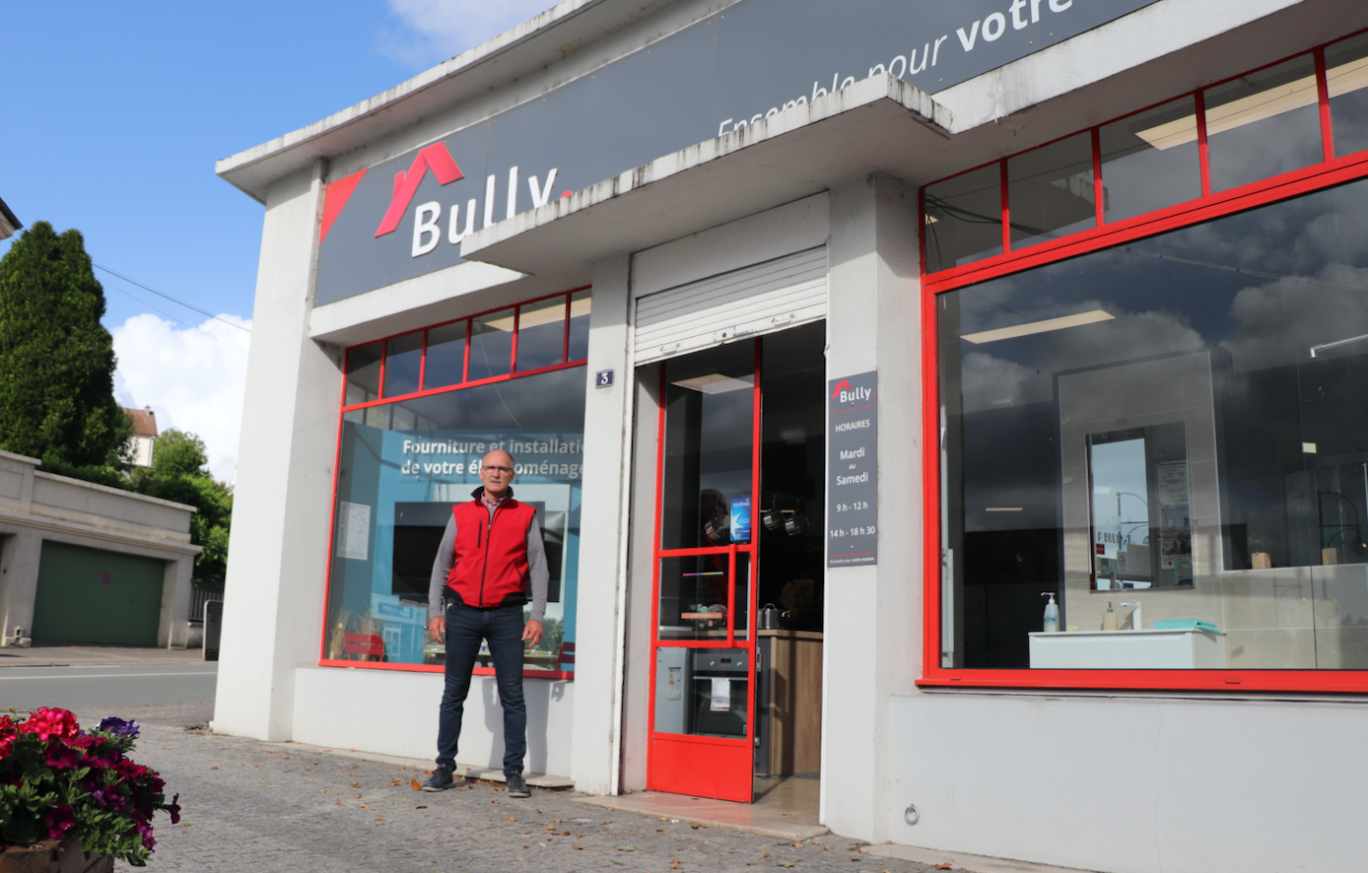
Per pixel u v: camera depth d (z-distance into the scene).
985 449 5.39
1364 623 4.16
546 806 5.88
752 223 6.28
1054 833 4.52
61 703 11.37
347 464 8.88
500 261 7.18
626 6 6.94
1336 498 4.29
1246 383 4.60
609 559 6.66
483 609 6.34
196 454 51.19
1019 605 5.16
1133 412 4.92
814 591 8.50
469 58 7.73
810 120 5.11
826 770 5.33
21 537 22.53
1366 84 4.38
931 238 5.75
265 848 4.52
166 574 27.34
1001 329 5.43
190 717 9.82
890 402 5.47
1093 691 4.77
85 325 32.91
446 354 8.45
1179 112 4.92
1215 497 4.63
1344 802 3.82
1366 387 4.26
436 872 4.24
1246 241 4.67
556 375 7.68
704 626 6.45
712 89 6.47
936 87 5.37
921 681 5.35
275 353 9.07
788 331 6.49
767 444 8.58
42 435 31.56
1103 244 5.10
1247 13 4.35
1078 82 4.84
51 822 2.57
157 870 4.07
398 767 7.09
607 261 7.09
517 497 7.70
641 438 6.83
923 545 5.51
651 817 5.65
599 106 7.19
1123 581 4.86
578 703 6.63
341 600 8.60
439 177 8.24
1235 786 4.07
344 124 8.59
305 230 9.15
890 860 4.65
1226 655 4.52
